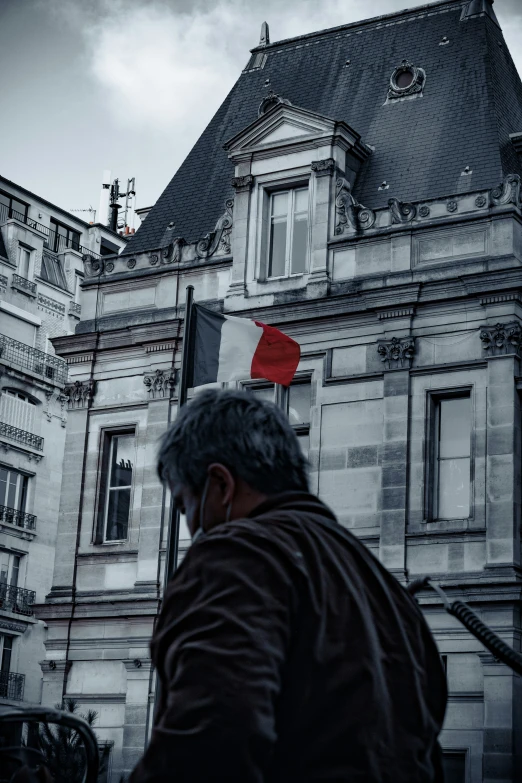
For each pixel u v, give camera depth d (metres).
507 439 27.22
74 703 29.08
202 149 36.56
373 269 29.78
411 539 27.64
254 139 31.92
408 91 33.72
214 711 2.71
